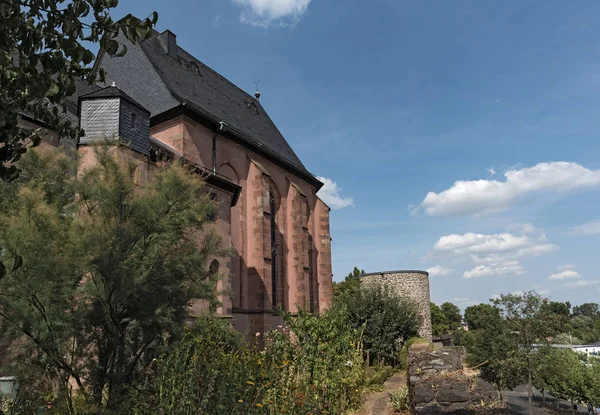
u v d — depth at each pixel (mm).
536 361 18812
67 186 11156
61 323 9148
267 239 30156
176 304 11023
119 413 8812
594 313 165250
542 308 19406
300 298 33719
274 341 10664
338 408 9875
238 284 28562
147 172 15617
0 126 4312
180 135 25922
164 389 7980
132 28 4172
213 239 13055
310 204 40125
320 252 40125
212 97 34125
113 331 10484
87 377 10273
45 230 9211
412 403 7359
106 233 10234
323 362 10000
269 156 33375
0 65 3963
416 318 31875
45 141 16938
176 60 33656
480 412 6480
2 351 9469
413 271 43094
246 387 7980
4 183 10289
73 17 4000
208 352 9391
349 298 31750
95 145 11969
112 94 20078
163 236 11211
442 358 7680
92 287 9844
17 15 3865
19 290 8758
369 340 29531
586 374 24141
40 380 9352
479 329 20719
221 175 27625
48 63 3939
